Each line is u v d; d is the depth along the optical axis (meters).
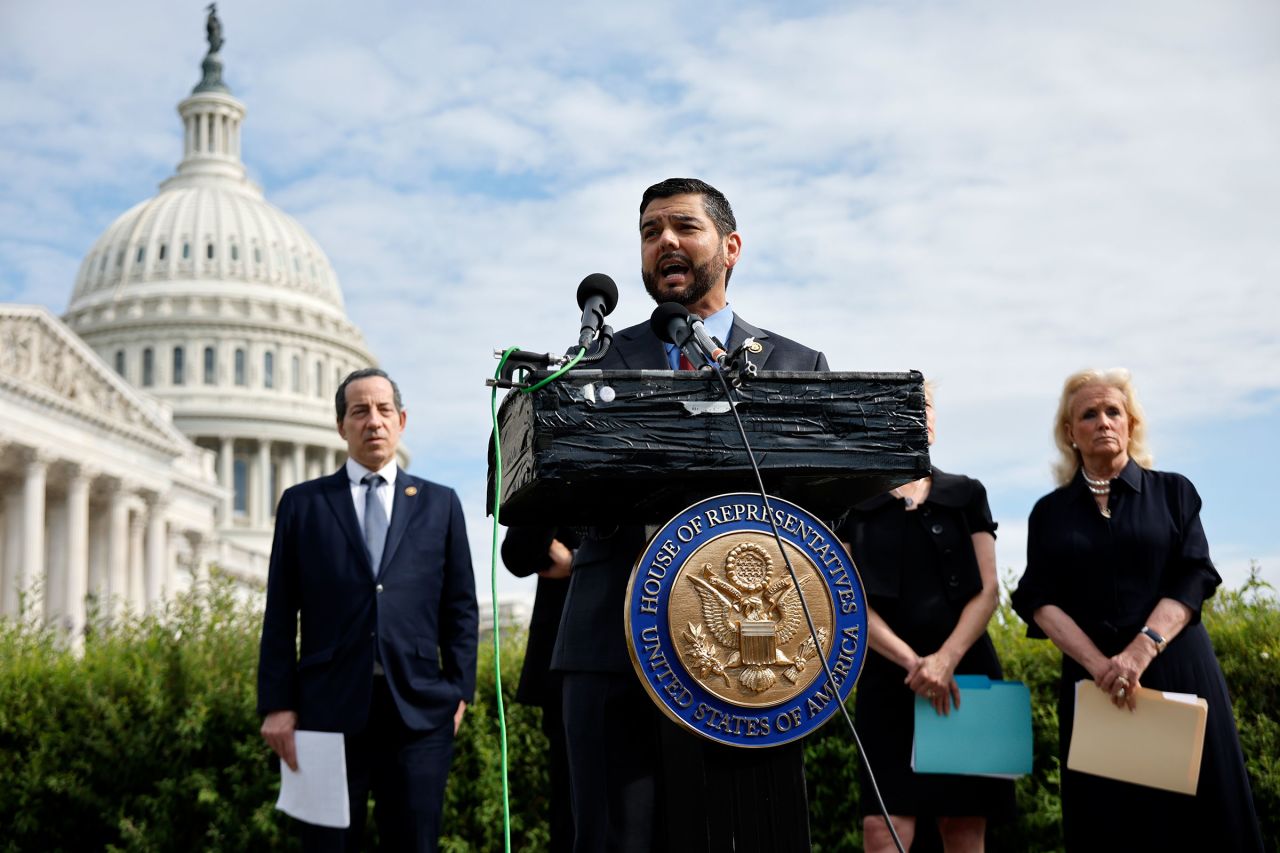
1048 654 7.26
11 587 65.56
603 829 3.29
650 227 3.72
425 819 5.67
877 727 5.62
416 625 5.85
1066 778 5.35
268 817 7.54
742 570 2.89
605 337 3.27
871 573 5.66
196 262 104.44
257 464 101.00
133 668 8.14
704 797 2.97
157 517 74.38
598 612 3.46
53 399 63.41
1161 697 4.99
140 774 7.71
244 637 8.47
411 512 6.07
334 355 106.75
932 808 5.46
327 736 5.58
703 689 2.85
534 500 3.07
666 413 2.81
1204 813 5.04
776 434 2.85
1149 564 5.28
